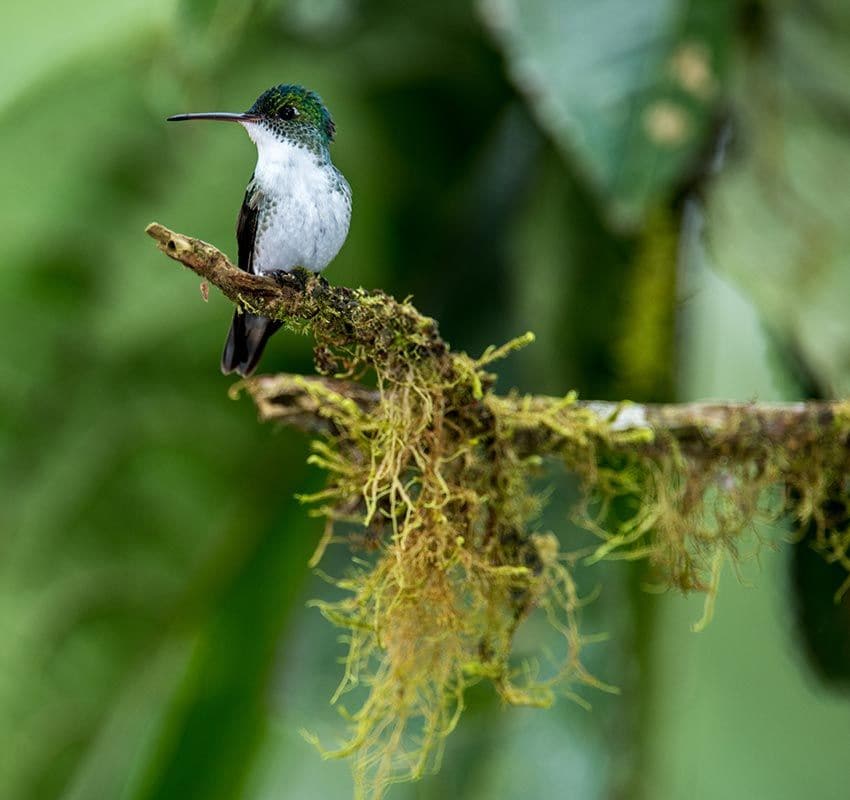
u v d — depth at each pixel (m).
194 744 3.07
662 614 3.06
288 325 2.99
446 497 3.00
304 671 3.07
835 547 3.02
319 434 3.04
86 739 3.07
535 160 3.08
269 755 3.07
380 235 3.08
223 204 3.08
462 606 3.00
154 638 3.08
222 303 3.07
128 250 3.07
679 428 3.01
